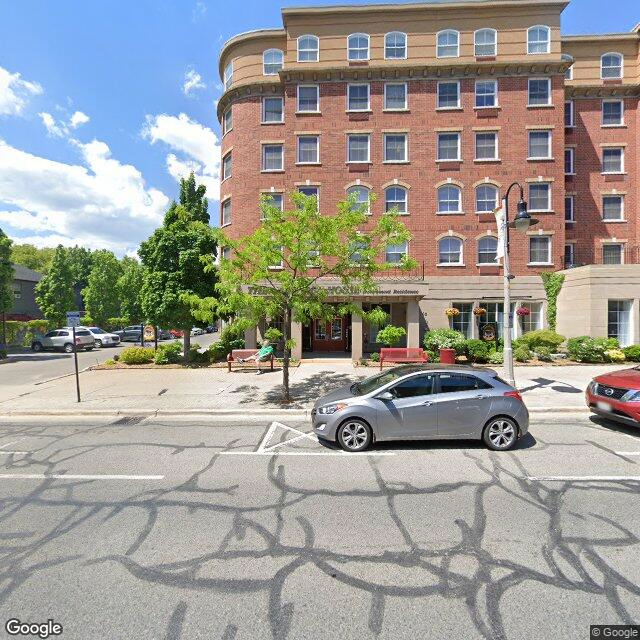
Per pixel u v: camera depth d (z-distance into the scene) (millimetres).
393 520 3775
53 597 2746
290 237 8812
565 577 2910
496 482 4660
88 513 3955
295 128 19156
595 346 14406
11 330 28094
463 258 18734
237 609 2613
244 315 9039
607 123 19844
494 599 2686
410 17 18953
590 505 4062
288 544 3377
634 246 19391
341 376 12367
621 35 19625
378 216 18875
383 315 9344
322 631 2428
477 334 18625
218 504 4137
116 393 10133
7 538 3508
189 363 15617
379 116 19000
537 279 18422
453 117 18859
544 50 18594
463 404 5836
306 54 19328
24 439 6562
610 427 7035
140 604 2670
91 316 37562
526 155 18594
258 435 6730
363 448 5832
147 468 5195
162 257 15422
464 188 18766
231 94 20062
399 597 2709
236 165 19797
